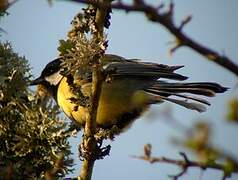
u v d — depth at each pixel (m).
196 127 3.15
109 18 7.44
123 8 3.18
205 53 3.16
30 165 7.76
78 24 7.66
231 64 3.13
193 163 3.36
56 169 6.90
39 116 7.93
